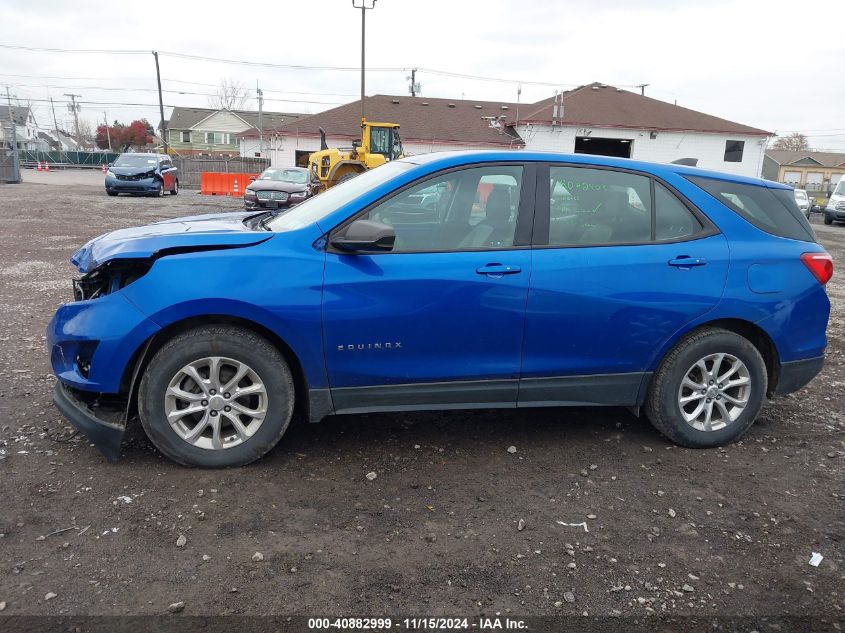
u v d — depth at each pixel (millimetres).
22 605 2508
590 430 4418
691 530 3246
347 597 2656
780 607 2707
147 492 3352
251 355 3518
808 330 4234
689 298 3939
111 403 3678
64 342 3502
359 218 3658
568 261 3785
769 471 3904
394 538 3076
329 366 3602
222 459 3594
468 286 3639
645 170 4043
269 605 2586
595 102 43844
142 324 3393
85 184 34562
